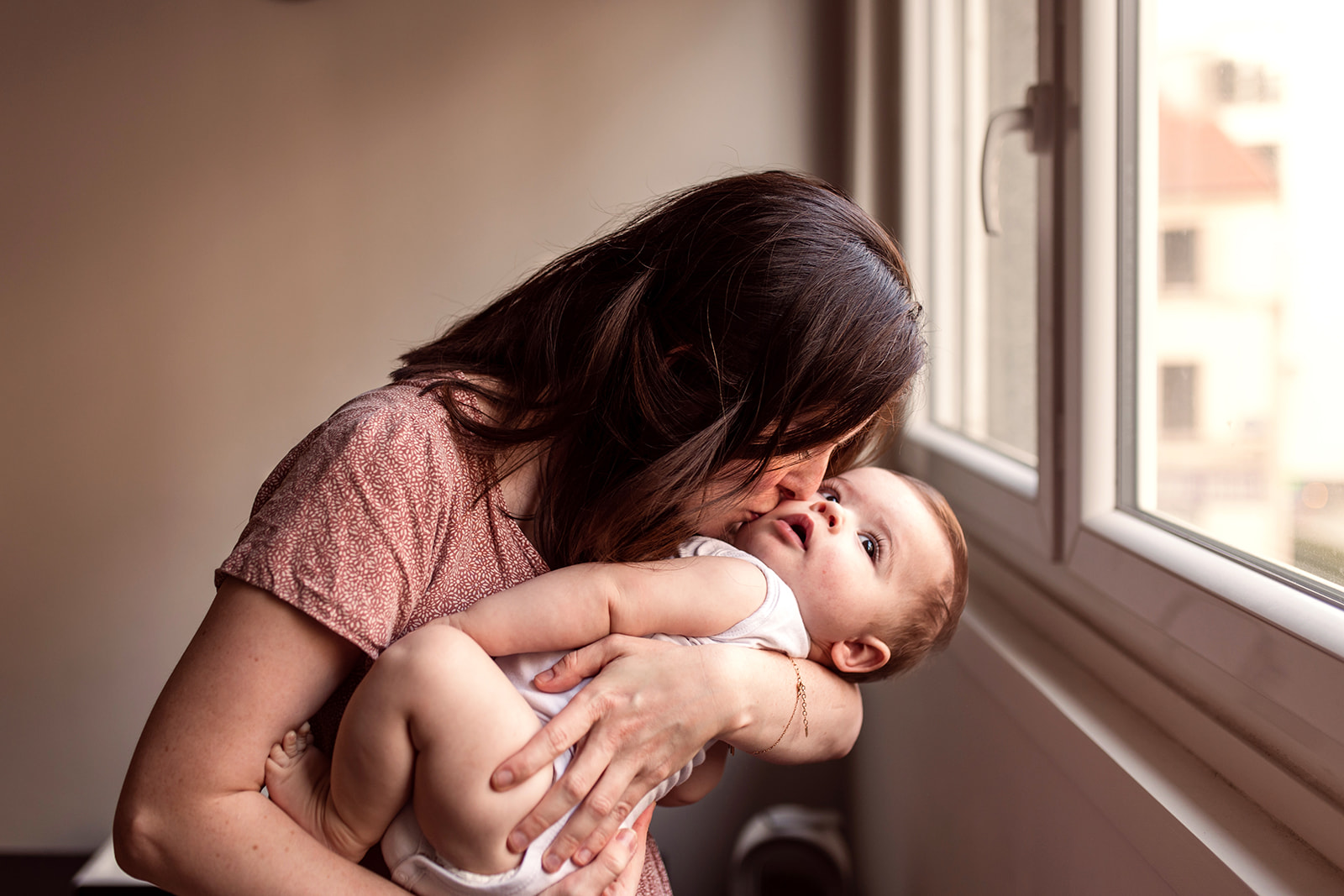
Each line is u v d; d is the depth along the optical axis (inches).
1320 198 32.2
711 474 33.7
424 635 31.0
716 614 35.7
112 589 87.6
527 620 32.9
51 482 86.6
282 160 85.0
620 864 32.5
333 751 32.2
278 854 29.3
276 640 29.1
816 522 41.5
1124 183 46.3
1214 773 35.8
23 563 87.0
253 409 86.8
